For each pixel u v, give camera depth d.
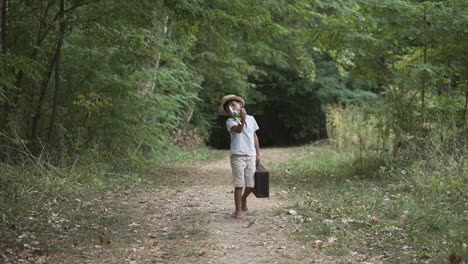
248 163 6.80
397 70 10.89
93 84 11.04
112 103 11.35
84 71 11.03
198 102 22.34
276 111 33.50
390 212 6.61
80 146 10.83
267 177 6.75
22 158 8.77
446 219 5.89
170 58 13.91
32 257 4.82
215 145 33.12
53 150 9.90
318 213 6.93
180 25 10.38
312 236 5.71
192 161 15.70
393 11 10.16
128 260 4.85
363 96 26.28
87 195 8.19
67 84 10.97
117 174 10.16
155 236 5.75
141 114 12.02
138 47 10.58
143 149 14.37
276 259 4.91
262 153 19.47
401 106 11.17
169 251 5.18
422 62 11.10
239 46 20.28
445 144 9.89
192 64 19.28
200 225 6.36
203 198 8.40
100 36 10.25
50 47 10.34
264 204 7.83
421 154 10.12
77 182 8.80
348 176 10.94
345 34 10.50
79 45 10.85
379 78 11.45
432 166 9.07
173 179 10.87
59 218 6.42
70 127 11.29
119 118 11.59
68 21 10.20
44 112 10.59
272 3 10.45
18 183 7.59
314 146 20.55
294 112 31.42
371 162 11.34
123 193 8.66
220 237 5.76
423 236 5.40
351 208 7.02
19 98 9.49
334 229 5.97
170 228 6.20
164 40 13.12
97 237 5.66
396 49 11.22
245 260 4.89
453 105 10.96
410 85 11.05
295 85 28.95
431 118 10.77
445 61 10.97
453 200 7.21
